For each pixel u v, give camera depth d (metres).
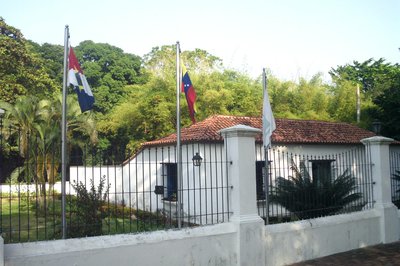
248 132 7.18
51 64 34.62
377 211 9.75
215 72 27.20
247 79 30.11
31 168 8.53
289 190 9.57
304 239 8.05
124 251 5.80
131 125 26.81
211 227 6.75
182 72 10.95
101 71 35.81
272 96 28.81
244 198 7.07
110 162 8.38
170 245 6.23
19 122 15.48
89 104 8.64
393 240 9.83
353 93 29.44
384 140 9.90
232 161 7.17
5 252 4.96
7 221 12.01
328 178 10.52
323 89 30.22
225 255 6.77
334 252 8.62
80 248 5.48
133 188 16.70
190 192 13.09
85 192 7.73
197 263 6.47
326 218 8.66
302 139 15.02
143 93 26.88
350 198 9.94
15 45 26.92
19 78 26.75
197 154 8.16
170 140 14.48
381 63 37.91
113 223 10.29
